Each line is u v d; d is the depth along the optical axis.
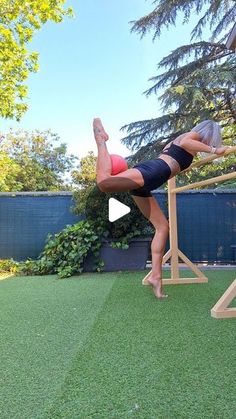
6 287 4.84
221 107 10.89
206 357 2.19
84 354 2.29
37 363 2.17
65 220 7.27
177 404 1.66
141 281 4.98
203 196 7.03
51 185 18.03
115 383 1.88
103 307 3.52
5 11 7.79
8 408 1.65
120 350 2.34
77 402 1.70
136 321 2.99
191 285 4.62
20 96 8.34
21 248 7.30
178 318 3.05
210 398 1.71
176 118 11.36
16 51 8.04
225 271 5.96
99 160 3.24
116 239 6.12
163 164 3.42
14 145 17.72
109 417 1.56
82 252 5.93
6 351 2.38
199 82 10.39
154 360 2.17
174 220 4.85
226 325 2.84
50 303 3.76
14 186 12.24
